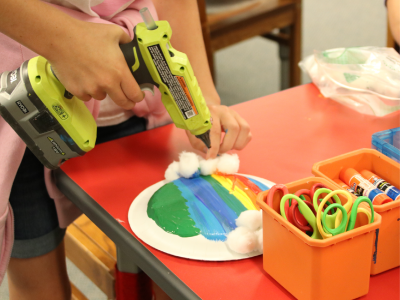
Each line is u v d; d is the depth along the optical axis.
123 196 0.68
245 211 0.57
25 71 0.58
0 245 0.73
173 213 0.62
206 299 0.48
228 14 1.84
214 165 0.70
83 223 1.07
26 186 0.84
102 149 0.82
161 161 0.78
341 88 0.90
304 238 0.42
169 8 0.85
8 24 0.54
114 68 0.56
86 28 0.56
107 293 0.95
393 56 0.87
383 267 0.50
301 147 0.77
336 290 0.45
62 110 0.59
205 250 0.55
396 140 0.65
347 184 0.58
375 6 3.23
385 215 0.47
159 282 0.53
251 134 0.81
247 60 2.83
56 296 0.96
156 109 0.93
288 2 1.92
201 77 0.87
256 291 0.49
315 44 2.79
